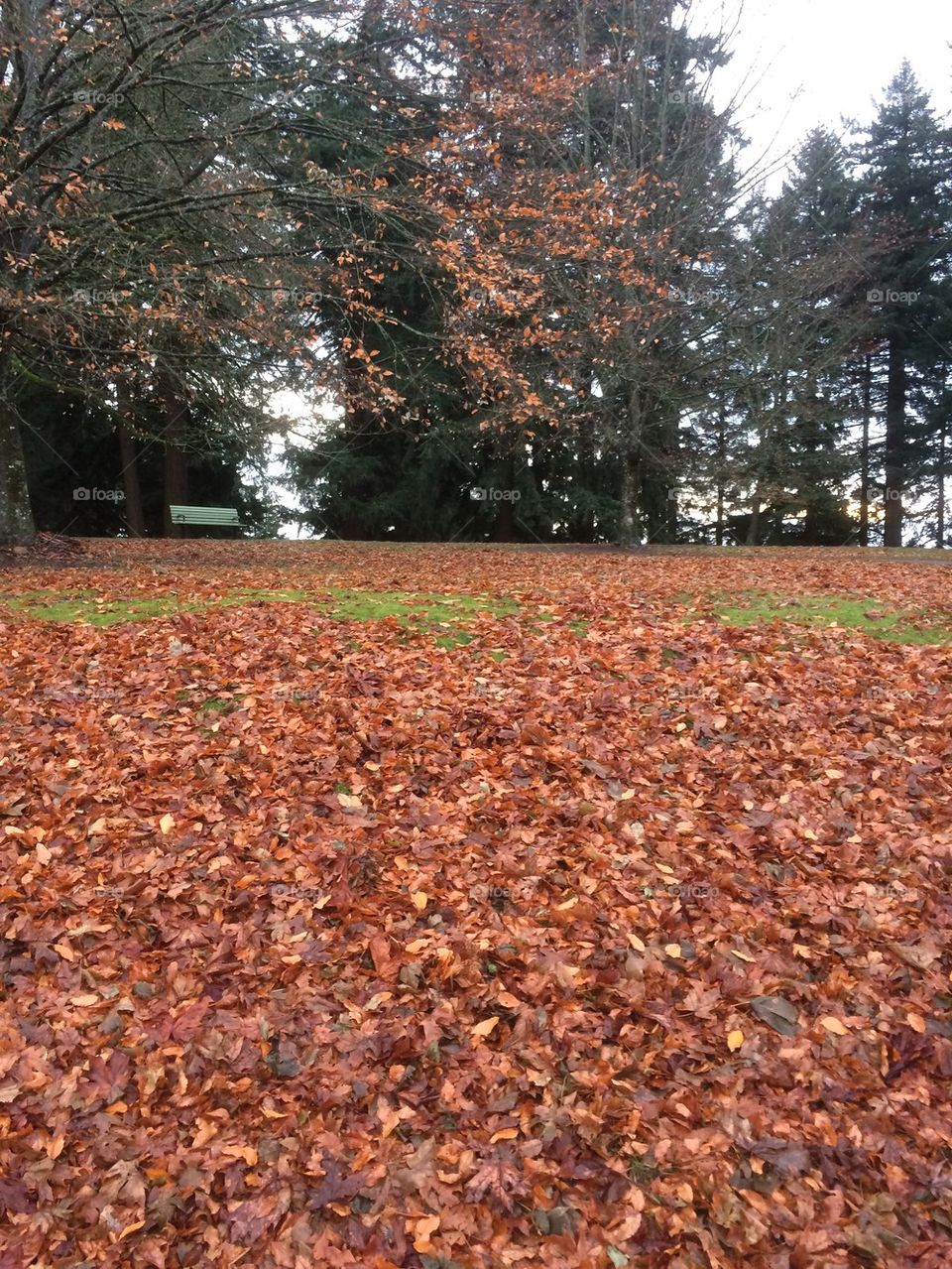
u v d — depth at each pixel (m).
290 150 15.01
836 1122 3.17
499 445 24.84
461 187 12.96
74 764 5.65
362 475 27.12
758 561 18.33
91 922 4.25
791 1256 2.70
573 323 19.98
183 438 22.80
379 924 4.27
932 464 33.44
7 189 10.79
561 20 19.77
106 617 9.05
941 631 8.73
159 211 12.85
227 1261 2.74
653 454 24.08
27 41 11.45
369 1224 2.86
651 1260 2.71
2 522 15.02
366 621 8.79
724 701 6.74
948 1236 2.76
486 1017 3.75
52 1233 2.84
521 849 4.86
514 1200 2.94
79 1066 3.47
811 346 25.75
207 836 4.98
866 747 6.02
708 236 21.55
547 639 8.19
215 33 12.14
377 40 13.39
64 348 15.12
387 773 5.64
